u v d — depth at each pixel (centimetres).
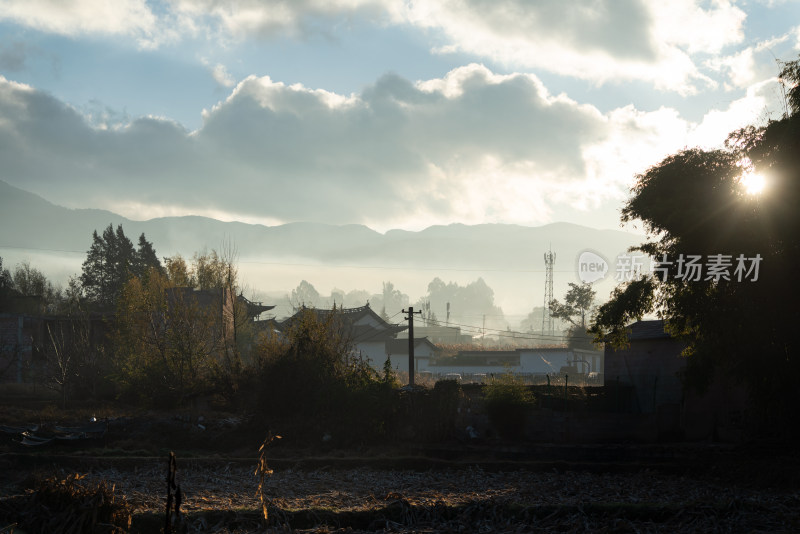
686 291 2941
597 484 2572
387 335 9425
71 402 4347
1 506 1695
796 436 2947
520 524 1894
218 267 6031
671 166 2873
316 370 3634
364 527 1900
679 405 3406
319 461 3000
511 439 3391
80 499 1694
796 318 2794
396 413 3534
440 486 2520
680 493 2361
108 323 5300
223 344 4456
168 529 1007
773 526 1848
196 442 3359
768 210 2627
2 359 5175
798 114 2609
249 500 2127
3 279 8131
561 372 8869
